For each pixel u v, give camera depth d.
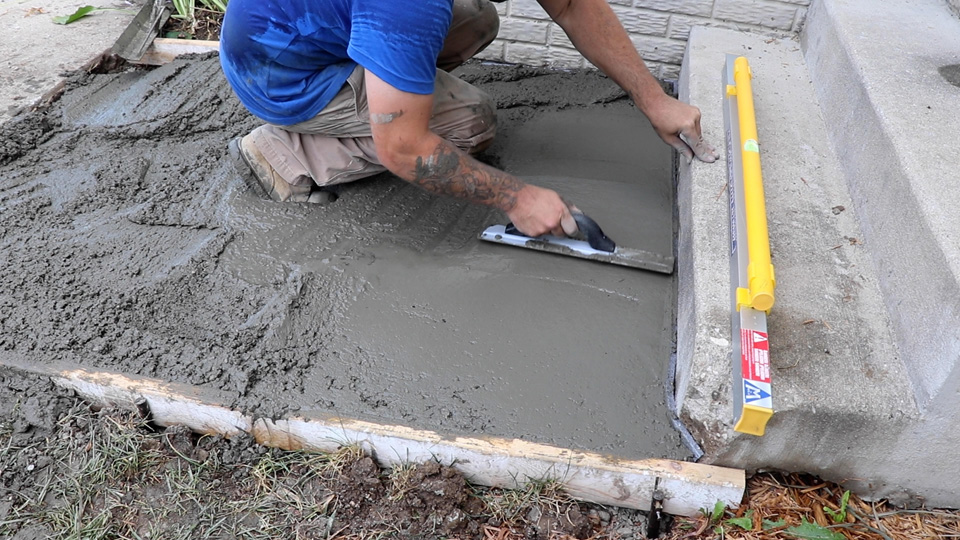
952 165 1.63
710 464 1.52
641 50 3.10
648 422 1.60
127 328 1.79
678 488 1.49
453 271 2.00
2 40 3.28
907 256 1.55
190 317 1.83
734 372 1.48
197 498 1.52
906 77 2.02
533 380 1.69
